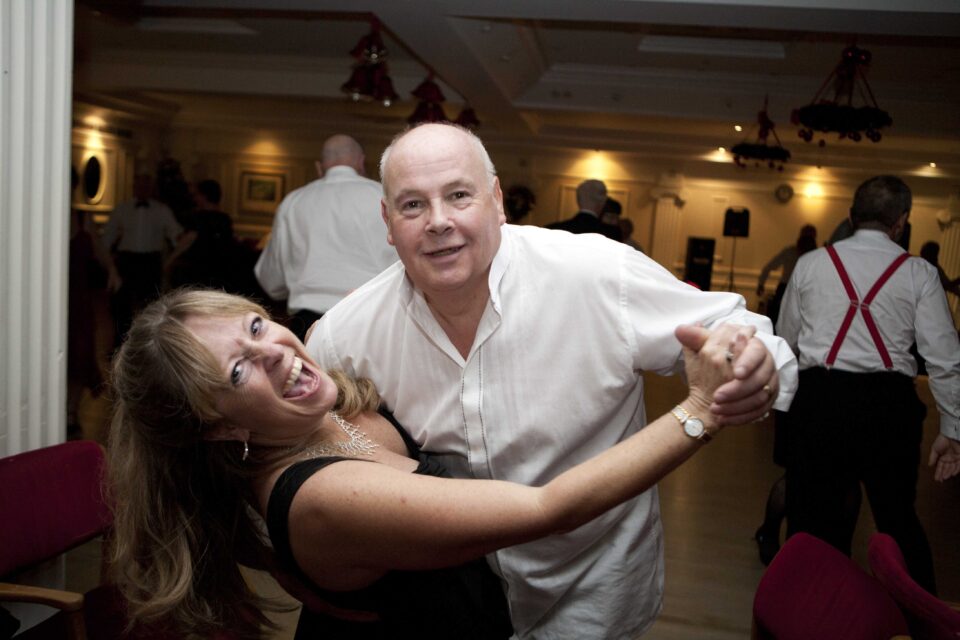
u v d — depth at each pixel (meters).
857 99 7.63
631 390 1.45
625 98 8.16
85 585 2.84
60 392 2.27
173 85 9.02
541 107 8.41
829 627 1.45
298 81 8.83
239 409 1.17
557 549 1.49
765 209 13.41
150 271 7.47
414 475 1.11
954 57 6.04
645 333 1.33
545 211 13.80
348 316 1.51
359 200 3.31
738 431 5.68
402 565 1.12
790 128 8.98
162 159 13.56
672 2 3.73
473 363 1.38
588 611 1.54
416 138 1.23
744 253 13.57
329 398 1.25
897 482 2.64
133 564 1.26
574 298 1.34
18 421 2.14
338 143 3.39
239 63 8.70
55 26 2.16
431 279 1.25
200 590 1.26
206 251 5.85
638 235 13.69
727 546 3.54
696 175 13.48
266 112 12.35
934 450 2.50
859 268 2.62
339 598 1.23
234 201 14.16
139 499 1.25
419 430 1.48
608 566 1.53
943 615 1.20
